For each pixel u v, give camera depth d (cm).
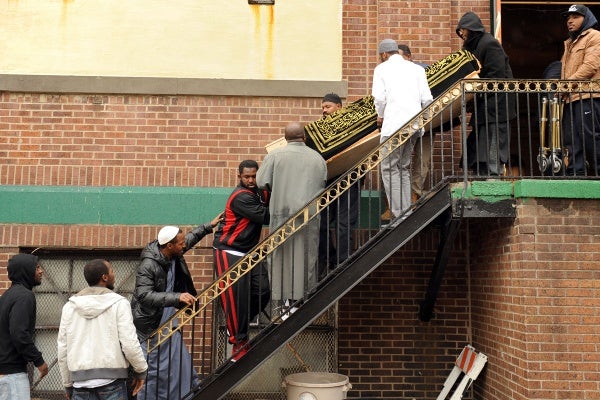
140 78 663
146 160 656
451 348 643
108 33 673
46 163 651
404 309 646
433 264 654
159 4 678
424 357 640
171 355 520
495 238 561
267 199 557
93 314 416
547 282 488
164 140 660
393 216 528
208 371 617
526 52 938
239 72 673
